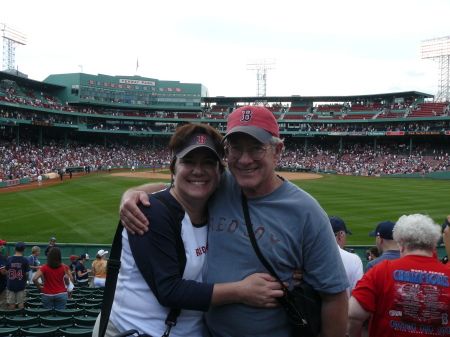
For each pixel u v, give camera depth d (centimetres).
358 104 8756
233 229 296
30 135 7294
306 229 287
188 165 294
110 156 7738
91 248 1562
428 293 337
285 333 289
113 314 296
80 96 8188
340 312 290
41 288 970
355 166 7050
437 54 8744
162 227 274
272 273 285
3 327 688
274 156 306
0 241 1178
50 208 2803
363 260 1488
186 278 291
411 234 357
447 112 7125
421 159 6906
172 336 289
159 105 9325
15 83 7188
